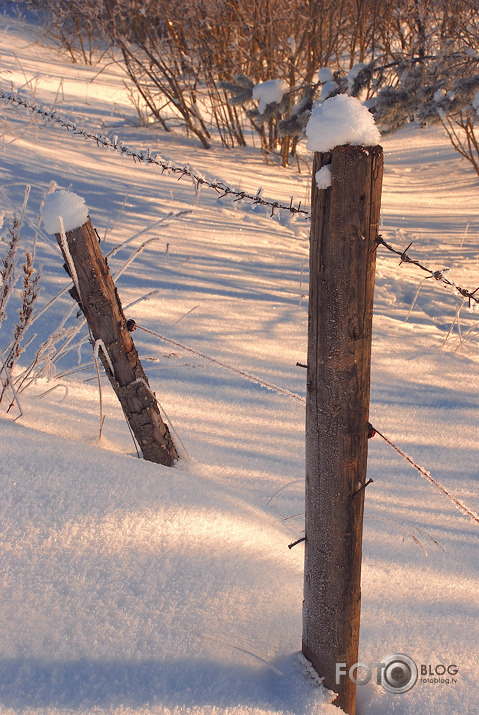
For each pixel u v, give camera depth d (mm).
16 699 1347
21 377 2910
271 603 1745
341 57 13383
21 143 7082
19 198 5285
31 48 17406
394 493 2795
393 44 12719
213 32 11062
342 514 1488
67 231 1991
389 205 9367
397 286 5762
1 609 1489
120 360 2217
